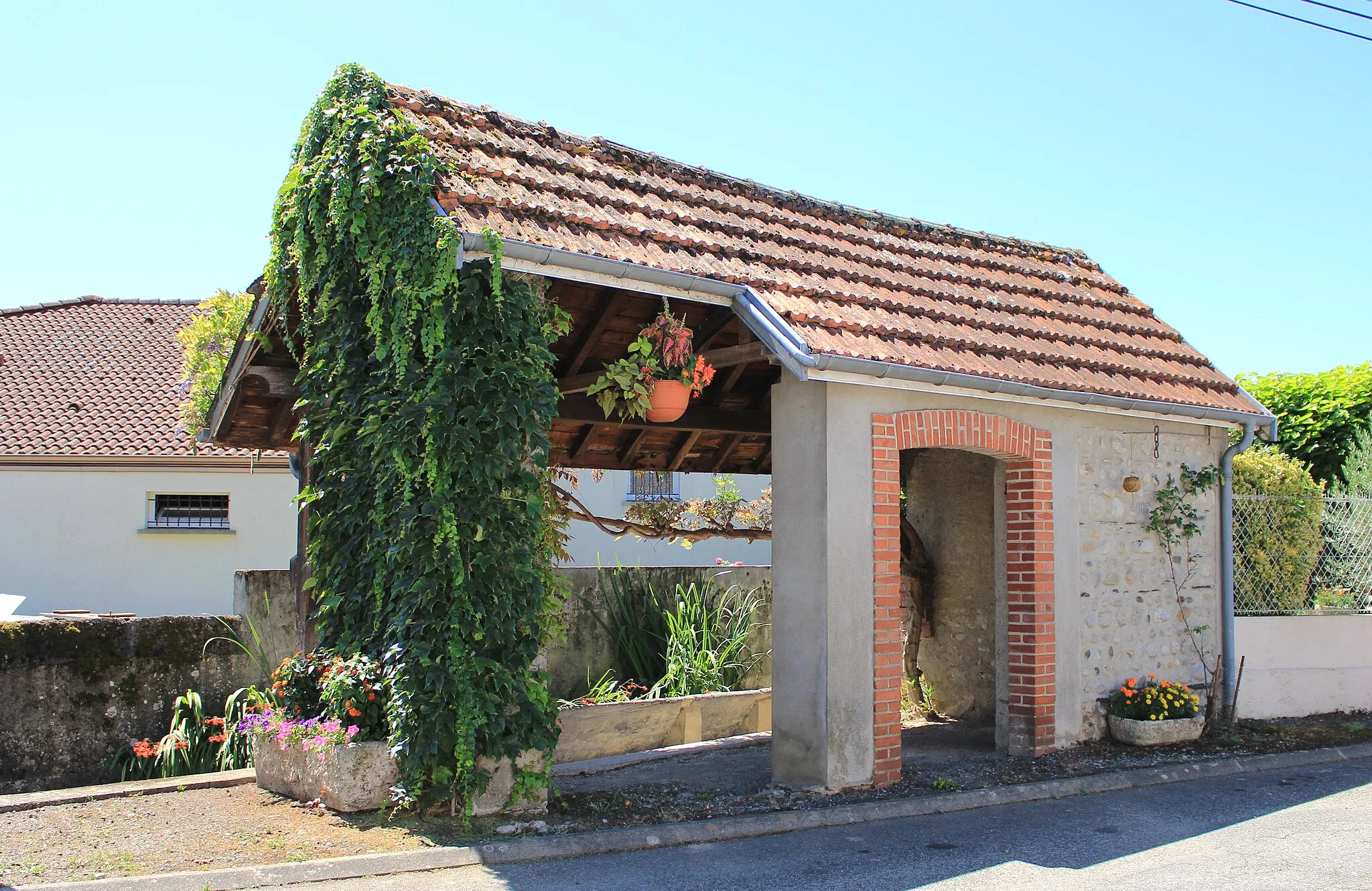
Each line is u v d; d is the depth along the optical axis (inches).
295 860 204.2
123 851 207.8
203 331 481.4
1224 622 386.6
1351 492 507.2
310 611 339.6
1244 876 216.2
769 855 226.1
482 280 235.3
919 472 422.9
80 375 754.2
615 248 256.1
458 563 226.1
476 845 215.2
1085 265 454.3
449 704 229.1
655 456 384.8
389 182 245.3
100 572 674.2
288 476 686.5
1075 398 317.7
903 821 257.8
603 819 243.3
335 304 266.2
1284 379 581.9
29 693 338.6
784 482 283.1
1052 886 208.5
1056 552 331.3
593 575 457.4
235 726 352.2
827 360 254.8
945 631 410.3
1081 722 337.7
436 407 226.7
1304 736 368.5
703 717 386.9
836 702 271.9
